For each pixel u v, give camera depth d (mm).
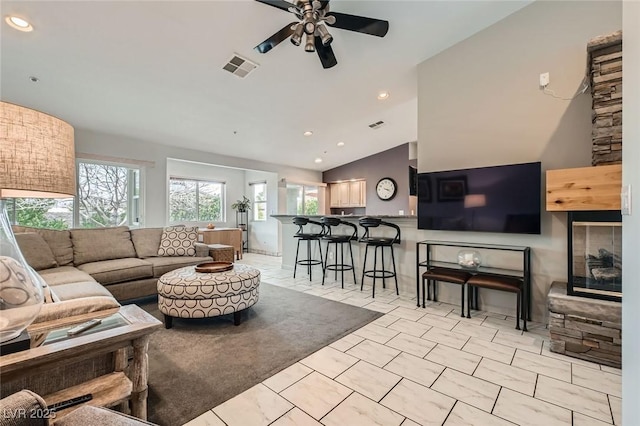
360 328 2668
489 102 3031
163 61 3055
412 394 1697
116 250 3699
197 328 2689
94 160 4473
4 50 2676
